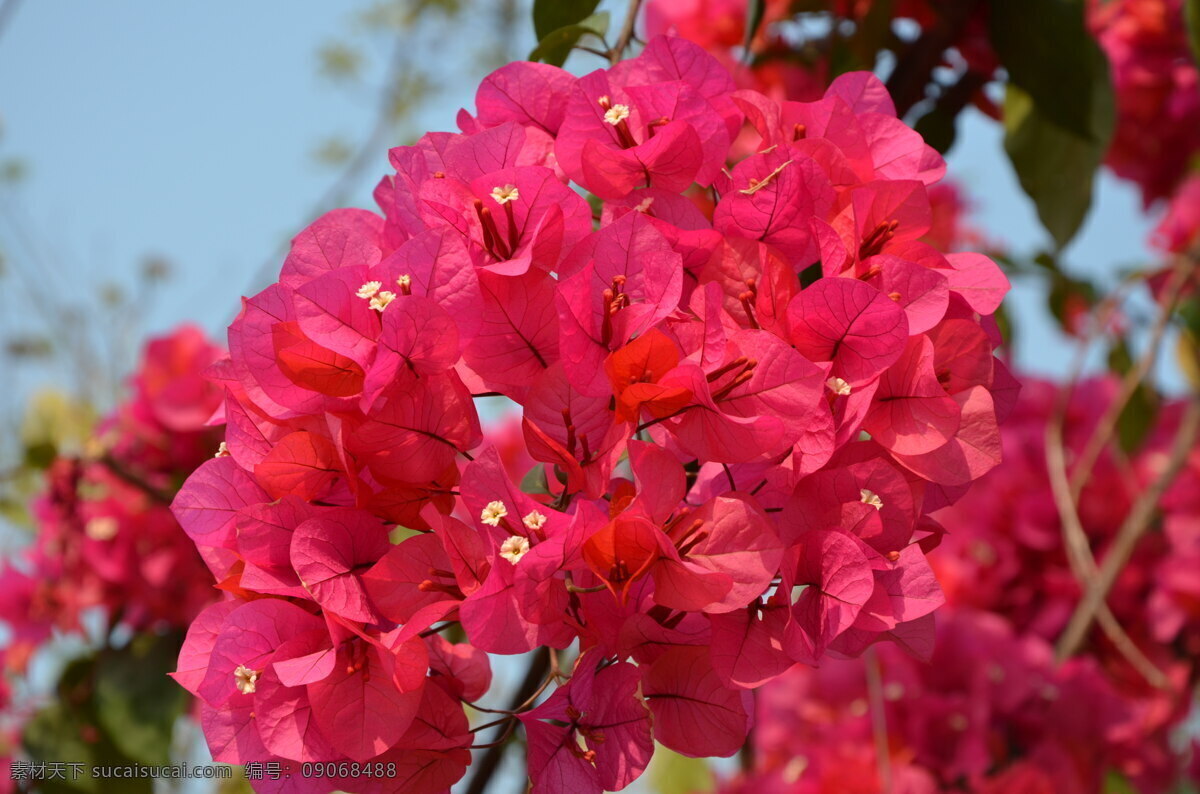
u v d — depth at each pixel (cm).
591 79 114
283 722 109
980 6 137
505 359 110
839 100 114
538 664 125
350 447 109
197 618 112
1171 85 203
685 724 109
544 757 109
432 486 111
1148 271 167
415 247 110
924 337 111
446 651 113
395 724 109
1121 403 164
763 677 108
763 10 129
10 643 181
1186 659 178
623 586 109
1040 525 182
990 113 145
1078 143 137
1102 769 161
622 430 109
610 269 111
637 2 123
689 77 115
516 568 107
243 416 112
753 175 112
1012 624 180
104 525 171
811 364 109
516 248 111
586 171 113
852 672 165
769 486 112
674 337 110
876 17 134
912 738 156
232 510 112
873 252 114
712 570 108
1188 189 204
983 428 111
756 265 112
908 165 115
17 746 175
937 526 113
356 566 110
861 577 108
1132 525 167
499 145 113
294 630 110
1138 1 200
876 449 111
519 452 247
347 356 109
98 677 168
